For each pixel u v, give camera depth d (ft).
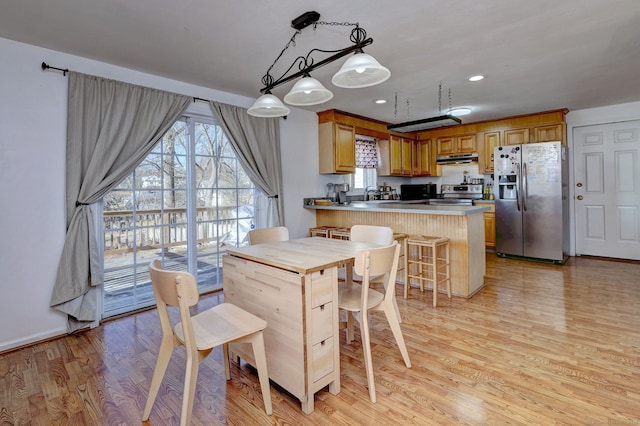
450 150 19.90
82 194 8.94
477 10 7.02
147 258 10.80
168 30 7.69
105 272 9.93
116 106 9.51
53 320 8.66
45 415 5.59
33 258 8.39
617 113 15.10
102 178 9.22
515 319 9.09
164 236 11.16
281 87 11.85
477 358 7.10
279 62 9.59
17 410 5.72
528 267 14.61
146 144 10.07
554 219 14.93
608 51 9.18
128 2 6.54
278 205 13.92
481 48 8.90
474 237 11.37
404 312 9.81
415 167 21.18
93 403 5.89
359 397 5.92
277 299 5.93
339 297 6.89
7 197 8.03
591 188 16.12
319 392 6.12
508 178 16.19
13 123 8.08
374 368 6.83
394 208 11.96
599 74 11.00
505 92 12.93
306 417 5.43
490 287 11.98
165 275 4.71
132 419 5.46
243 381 6.57
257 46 8.56
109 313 10.01
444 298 11.05
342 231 13.64
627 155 15.15
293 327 5.62
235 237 13.06
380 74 6.39
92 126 9.12
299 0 6.54
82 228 8.95
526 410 5.41
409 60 9.66
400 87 12.19
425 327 8.73
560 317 9.13
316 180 15.85
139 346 8.09
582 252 16.55
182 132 11.51
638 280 12.35
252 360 6.59
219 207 12.57
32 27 7.47
